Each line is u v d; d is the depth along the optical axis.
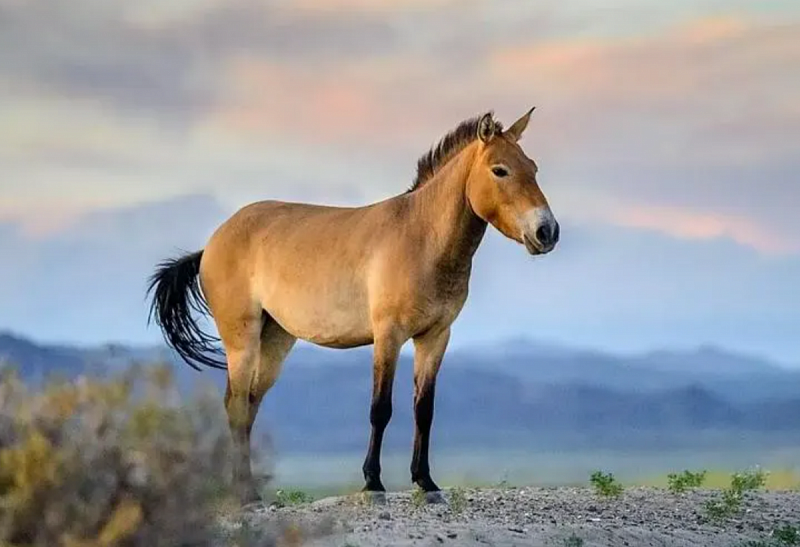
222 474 9.23
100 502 8.69
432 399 15.35
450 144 15.62
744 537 14.12
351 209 16.14
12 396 8.96
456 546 11.96
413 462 15.28
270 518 12.05
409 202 15.37
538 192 14.65
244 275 16.59
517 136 15.25
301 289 15.86
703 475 17.94
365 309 15.45
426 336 15.39
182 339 17.52
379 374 15.02
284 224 16.39
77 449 8.72
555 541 12.63
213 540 9.31
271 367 17.02
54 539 8.57
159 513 8.85
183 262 17.53
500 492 16.47
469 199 14.88
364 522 12.94
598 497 16.14
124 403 8.95
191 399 9.23
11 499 8.50
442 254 14.95
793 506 16.34
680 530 14.05
